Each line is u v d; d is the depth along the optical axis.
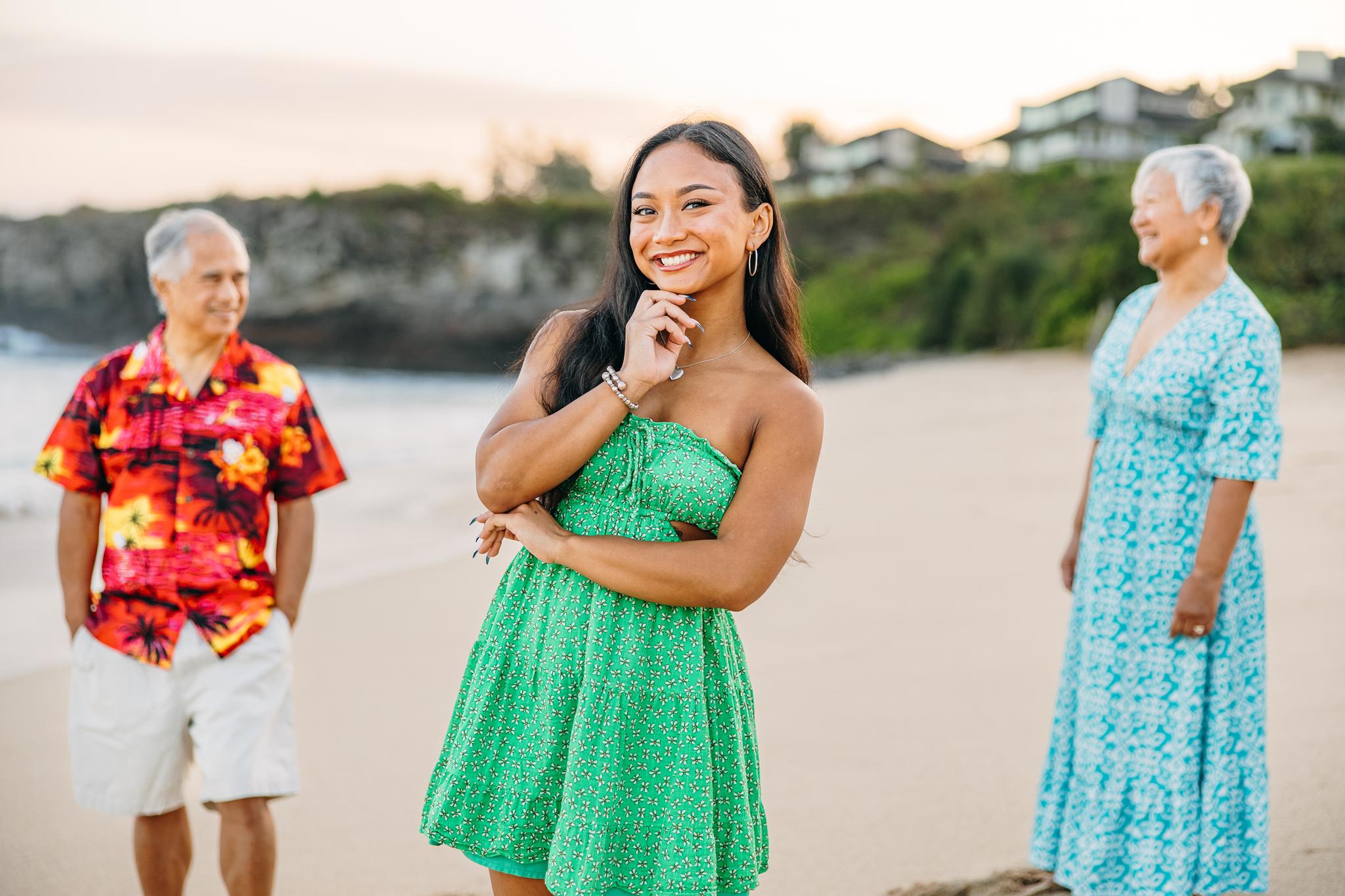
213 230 2.86
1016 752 4.05
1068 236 39.62
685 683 1.99
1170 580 2.82
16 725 4.71
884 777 3.85
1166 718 2.82
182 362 2.89
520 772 2.04
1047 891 3.05
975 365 30.00
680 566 1.92
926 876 3.16
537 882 2.08
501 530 2.15
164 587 2.82
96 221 65.75
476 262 65.06
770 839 3.41
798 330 2.23
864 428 15.60
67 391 28.14
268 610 2.90
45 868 3.48
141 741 2.82
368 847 3.54
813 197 55.94
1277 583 5.95
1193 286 2.88
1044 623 5.68
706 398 2.08
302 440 2.99
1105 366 3.00
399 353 64.44
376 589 7.04
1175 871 2.80
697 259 2.03
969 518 8.42
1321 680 4.52
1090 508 2.99
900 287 45.16
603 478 2.06
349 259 64.69
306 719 4.71
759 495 2.01
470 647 5.77
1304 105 54.44
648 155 2.10
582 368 2.12
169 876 2.97
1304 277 25.89
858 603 6.11
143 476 2.84
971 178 53.91
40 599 6.85
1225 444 2.74
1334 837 3.26
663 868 1.96
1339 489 8.28
